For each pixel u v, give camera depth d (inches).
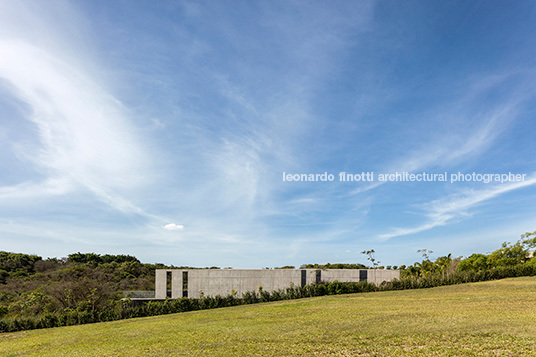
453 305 723.4
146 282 1888.5
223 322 712.4
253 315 785.6
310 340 490.0
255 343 497.7
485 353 376.5
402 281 1131.3
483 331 463.8
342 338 487.5
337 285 1122.0
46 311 1117.7
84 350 555.5
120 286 1768.0
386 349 419.5
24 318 895.1
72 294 1179.3
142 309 971.3
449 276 1167.0
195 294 1279.5
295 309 830.5
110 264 2118.6
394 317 619.2
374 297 959.0
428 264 1411.2
